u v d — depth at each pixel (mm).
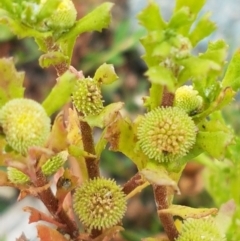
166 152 102
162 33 94
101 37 292
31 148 93
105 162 234
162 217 108
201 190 217
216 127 104
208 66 92
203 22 96
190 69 94
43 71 281
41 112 95
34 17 100
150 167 102
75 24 104
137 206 231
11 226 219
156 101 103
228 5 265
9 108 95
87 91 104
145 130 102
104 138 104
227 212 117
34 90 278
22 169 95
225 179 149
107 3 103
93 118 103
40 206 227
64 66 106
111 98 263
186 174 220
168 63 95
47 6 99
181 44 94
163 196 107
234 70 108
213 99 106
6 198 238
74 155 107
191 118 103
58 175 117
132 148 104
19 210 226
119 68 278
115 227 108
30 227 216
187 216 105
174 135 101
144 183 110
